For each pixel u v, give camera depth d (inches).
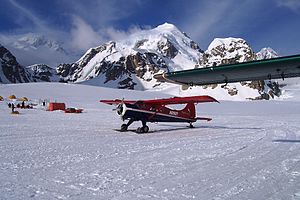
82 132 613.0
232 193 224.8
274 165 322.0
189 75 331.3
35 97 2327.8
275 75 328.8
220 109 2292.1
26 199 205.6
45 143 450.0
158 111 706.2
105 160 336.2
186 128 796.6
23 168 290.7
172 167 307.3
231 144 483.2
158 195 218.8
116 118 1056.8
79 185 239.6
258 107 2640.3
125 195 217.6
